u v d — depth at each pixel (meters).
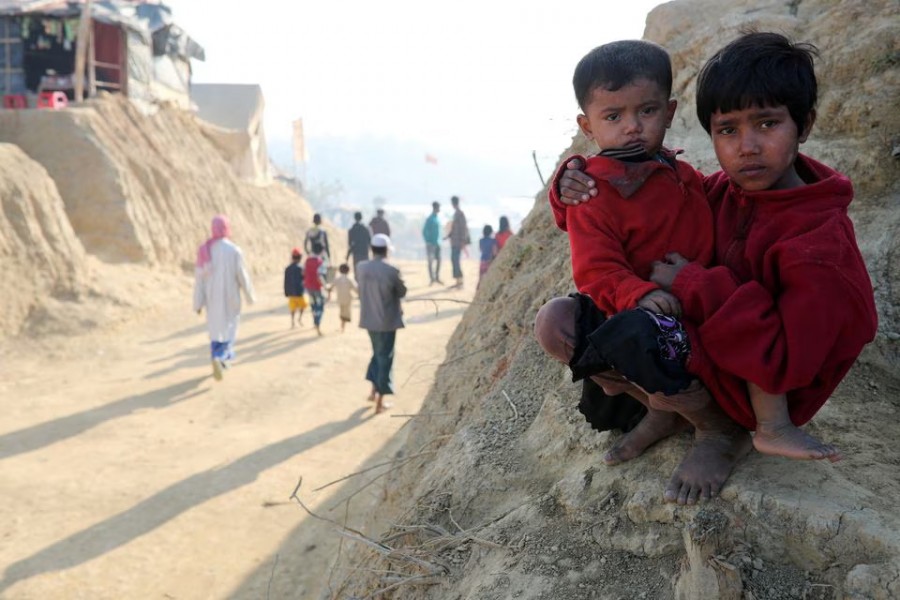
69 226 14.66
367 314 8.91
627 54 1.95
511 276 5.23
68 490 7.03
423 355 11.95
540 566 2.29
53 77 21.23
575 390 3.04
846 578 1.84
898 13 3.96
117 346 12.59
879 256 3.29
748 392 2.03
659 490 2.22
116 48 22.14
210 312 10.23
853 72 3.92
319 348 12.40
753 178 1.99
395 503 4.36
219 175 22.88
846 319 1.90
